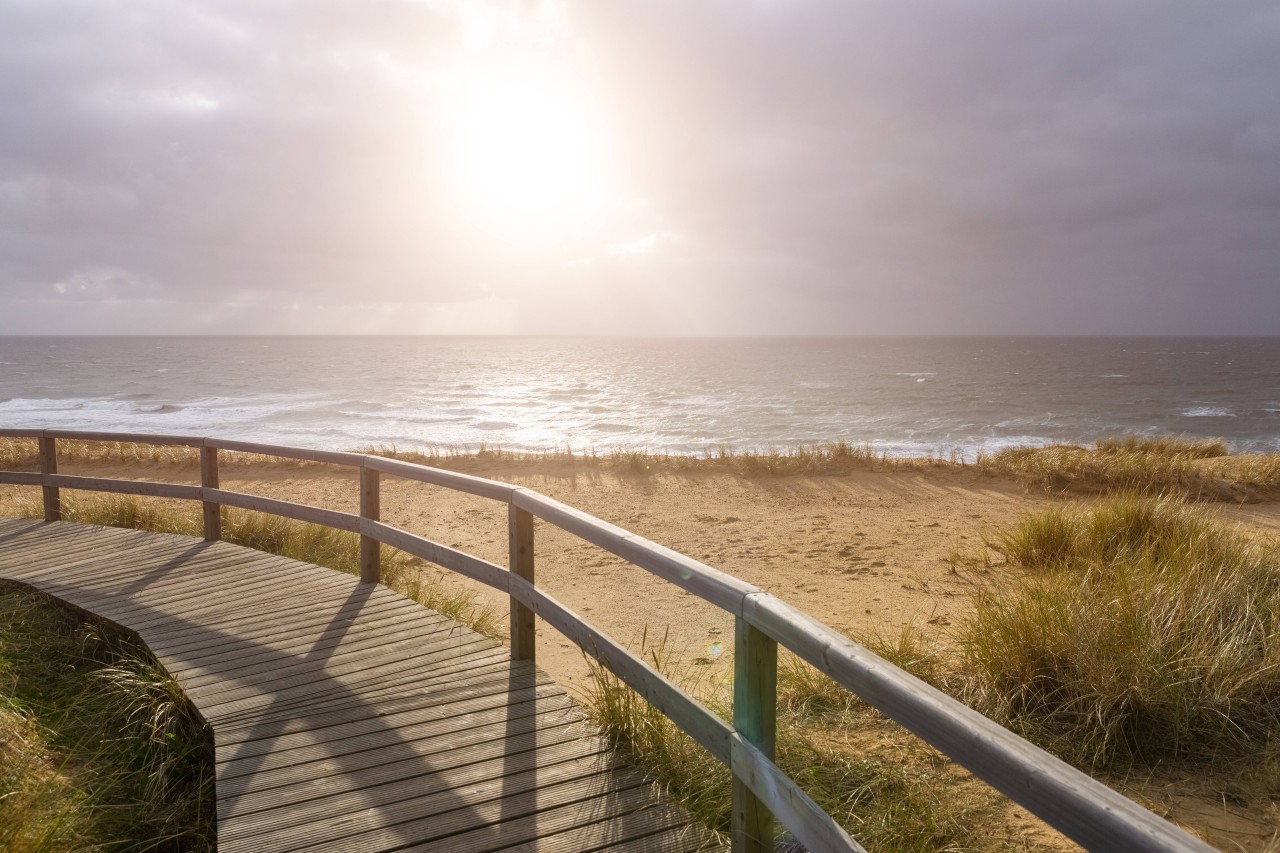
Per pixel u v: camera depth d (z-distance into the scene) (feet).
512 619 13.66
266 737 10.94
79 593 17.53
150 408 136.98
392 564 24.66
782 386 199.31
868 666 5.73
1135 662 12.85
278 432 101.14
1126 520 25.25
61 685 13.94
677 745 10.74
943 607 20.97
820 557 27.84
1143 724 12.15
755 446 85.66
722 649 18.39
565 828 8.87
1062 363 355.56
